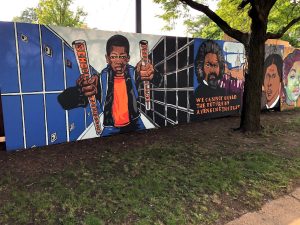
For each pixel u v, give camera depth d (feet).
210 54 28.91
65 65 20.29
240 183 14.67
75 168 15.96
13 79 18.33
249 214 12.06
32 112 19.26
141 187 13.82
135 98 24.13
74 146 20.07
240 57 31.63
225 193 13.64
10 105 18.44
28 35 18.57
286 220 11.74
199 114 28.86
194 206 12.37
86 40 21.04
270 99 35.42
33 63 18.93
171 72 26.13
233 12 35.06
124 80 23.32
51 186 13.73
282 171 16.43
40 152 18.63
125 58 23.16
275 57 35.24
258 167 16.74
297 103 39.29
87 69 21.33
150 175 15.16
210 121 29.12
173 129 25.41
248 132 24.23
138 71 24.02
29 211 11.53
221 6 34.76
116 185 13.91
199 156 18.40
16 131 18.85
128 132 24.02
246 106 24.57
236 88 31.83
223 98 30.73
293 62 37.81
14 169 15.71
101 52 21.88
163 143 20.98
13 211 11.46
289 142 22.07
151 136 22.93
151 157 17.95
